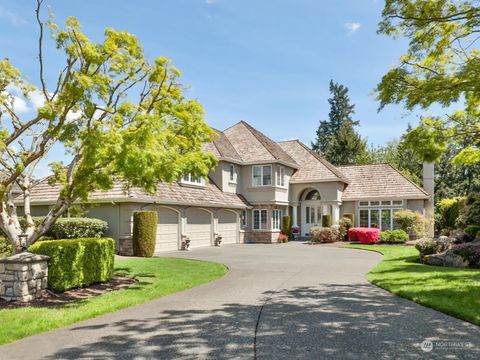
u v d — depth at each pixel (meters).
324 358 5.04
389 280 10.61
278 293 9.28
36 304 8.36
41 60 9.13
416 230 26.19
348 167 33.19
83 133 8.68
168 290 9.76
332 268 13.79
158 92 10.79
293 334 6.04
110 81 9.45
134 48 10.26
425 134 10.02
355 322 6.66
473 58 8.66
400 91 8.90
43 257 8.99
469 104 9.68
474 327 6.34
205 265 14.48
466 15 7.79
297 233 31.38
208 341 5.77
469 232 15.65
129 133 8.56
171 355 5.21
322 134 65.75
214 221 25.03
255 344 5.61
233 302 8.35
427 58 8.99
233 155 28.42
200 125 11.02
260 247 23.38
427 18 8.10
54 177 10.71
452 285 9.55
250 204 29.09
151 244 17.86
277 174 29.02
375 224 29.28
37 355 5.31
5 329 6.41
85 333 6.26
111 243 11.35
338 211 29.89
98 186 9.48
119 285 10.65
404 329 6.25
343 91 65.94
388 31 8.82
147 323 6.78
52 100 9.41
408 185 28.86
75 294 9.45
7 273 8.70
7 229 9.92
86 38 9.17
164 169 9.12
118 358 5.14
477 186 44.19
